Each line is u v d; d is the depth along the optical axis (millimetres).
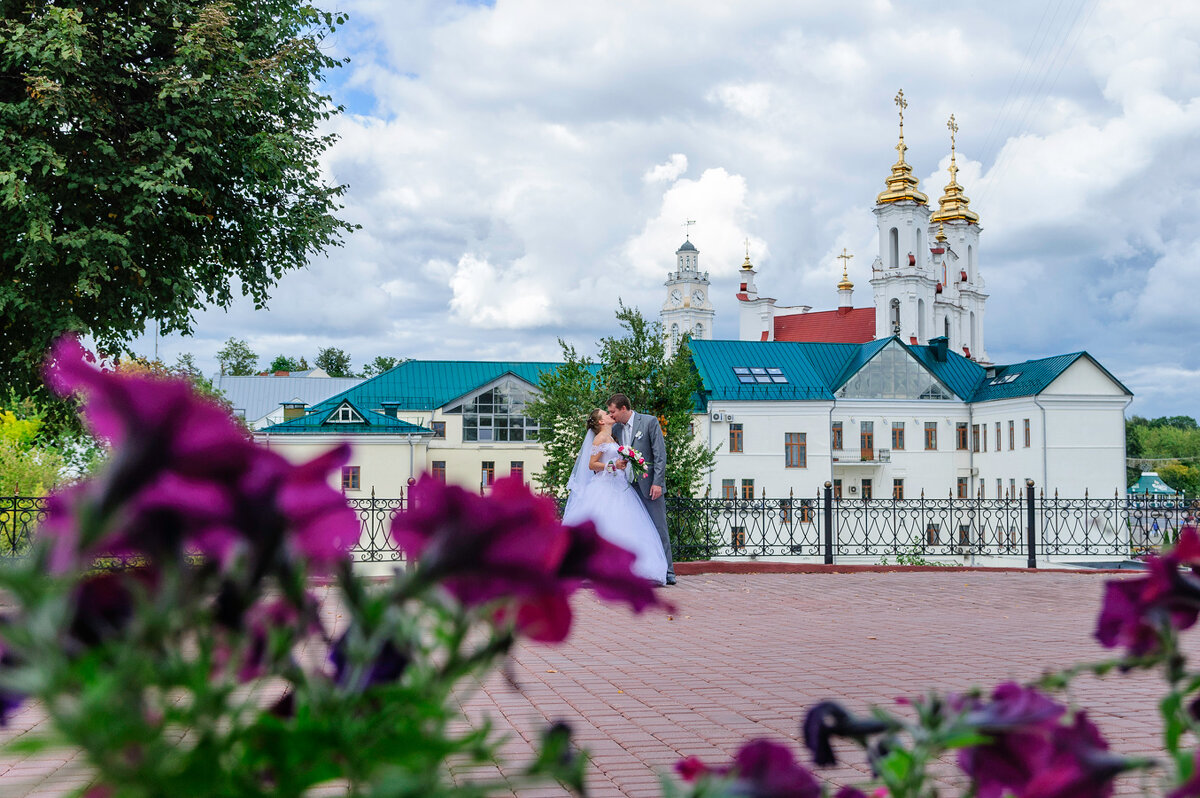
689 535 13789
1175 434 108688
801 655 6562
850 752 3969
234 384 56031
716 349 47781
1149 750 3953
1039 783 760
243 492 558
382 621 635
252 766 606
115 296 12945
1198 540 923
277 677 628
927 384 49031
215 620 579
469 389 47750
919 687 5355
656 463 10375
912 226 69812
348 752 605
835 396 47344
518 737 4207
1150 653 941
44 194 11742
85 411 534
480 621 652
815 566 12750
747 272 80500
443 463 45969
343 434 38562
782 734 4383
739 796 733
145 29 12461
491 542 610
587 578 682
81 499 511
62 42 11539
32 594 495
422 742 621
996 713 799
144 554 583
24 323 13039
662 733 4418
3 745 474
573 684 5578
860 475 47938
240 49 13406
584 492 9945
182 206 13234
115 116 12625
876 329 70812
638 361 15070
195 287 14477
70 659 529
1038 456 44344
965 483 49250
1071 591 10805
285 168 14273
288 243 14789
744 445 45281
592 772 3760
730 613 8859
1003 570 13109
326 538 615
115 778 490
